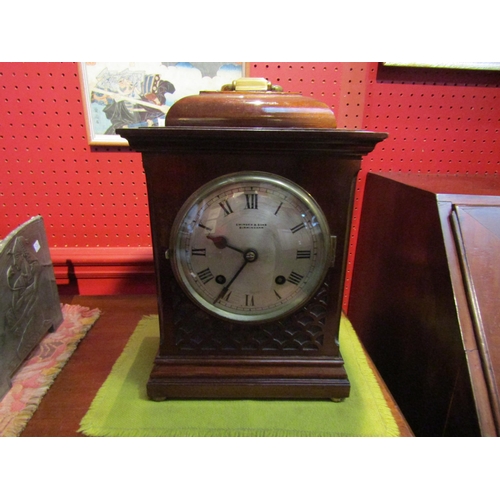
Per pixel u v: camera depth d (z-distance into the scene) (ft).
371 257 2.96
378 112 2.89
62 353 2.41
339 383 2.02
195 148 1.65
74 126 2.79
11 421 1.86
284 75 2.72
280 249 1.81
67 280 3.21
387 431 1.87
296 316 1.97
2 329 2.02
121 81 2.68
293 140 1.61
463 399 1.78
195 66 2.68
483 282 1.87
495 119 2.95
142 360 2.39
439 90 2.86
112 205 3.02
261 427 1.87
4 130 2.77
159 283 1.89
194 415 1.94
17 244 2.17
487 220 1.96
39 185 2.93
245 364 2.03
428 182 2.46
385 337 2.71
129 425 1.87
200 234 1.78
